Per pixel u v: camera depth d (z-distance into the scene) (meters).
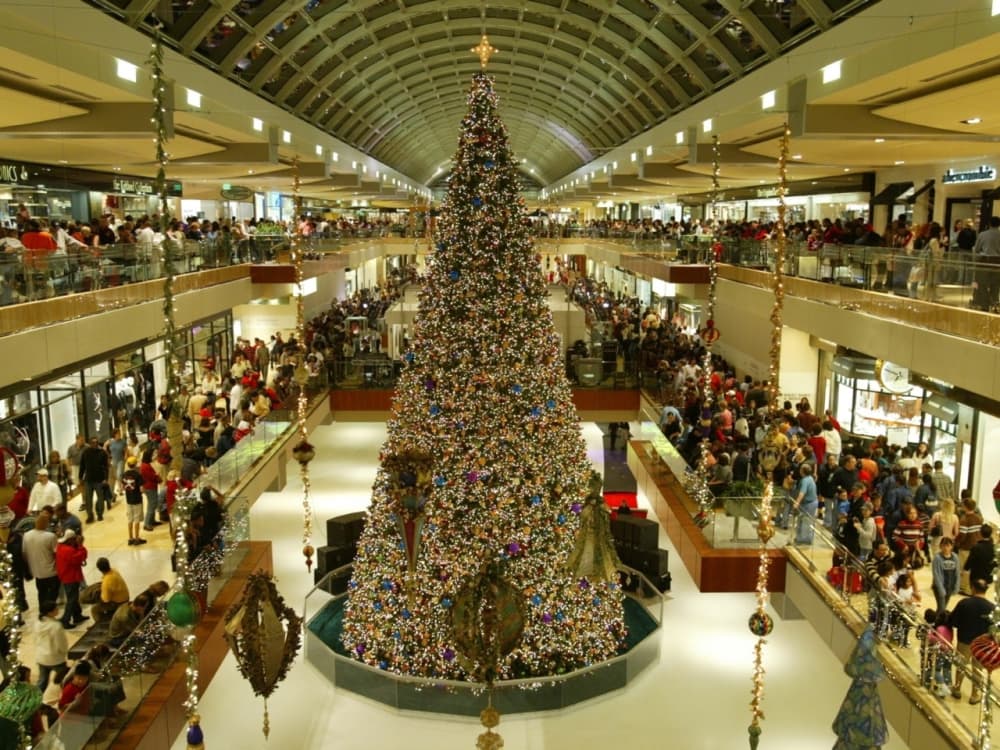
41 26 11.55
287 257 26.31
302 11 24.72
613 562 9.23
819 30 17.78
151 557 13.32
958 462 14.96
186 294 18.70
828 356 21.50
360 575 12.46
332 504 20.66
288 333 29.12
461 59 41.72
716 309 30.81
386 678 11.60
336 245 34.53
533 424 11.45
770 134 21.48
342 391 26.11
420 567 11.52
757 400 21.48
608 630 12.52
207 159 25.16
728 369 25.45
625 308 34.25
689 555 14.55
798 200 31.80
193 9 19.56
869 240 16.83
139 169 26.30
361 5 25.64
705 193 46.03
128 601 10.46
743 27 22.41
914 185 22.86
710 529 14.16
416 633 11.72
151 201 31.00
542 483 11.49
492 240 11.31
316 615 13.86
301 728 11.24
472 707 11.40
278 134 26.17
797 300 17.58
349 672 11.98
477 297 11.32
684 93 29.58
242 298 24.02
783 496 13.92
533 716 11.49
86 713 8.02
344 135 41.66
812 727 11.33
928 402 15.51
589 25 29.36
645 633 13.79
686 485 16.19
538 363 11.59
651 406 23.03
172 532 10.96
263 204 47.22
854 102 15.41
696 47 25.25
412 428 11.63
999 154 18.77
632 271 34.50
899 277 13.20
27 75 12.71
